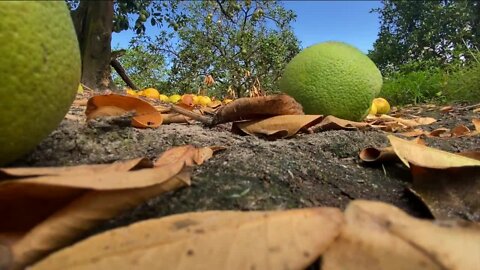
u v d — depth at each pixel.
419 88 0.76
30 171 0.09
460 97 0.63
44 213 0.09
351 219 0.08
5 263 0.07
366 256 0.07
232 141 0.17
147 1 0.92
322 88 0.22
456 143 0.20
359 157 0.16
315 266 0.08
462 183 0.12
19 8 0.10
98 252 0.07
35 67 0.10
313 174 0.13
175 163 0.09
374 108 0.42
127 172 0.09
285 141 0.17
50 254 0.07
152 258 0.07
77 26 0.61
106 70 0.62
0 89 0.10
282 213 0.08
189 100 0.50
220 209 0.10
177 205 0.10
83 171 0.09
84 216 0.08
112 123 0.15
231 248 0.07
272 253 0.07
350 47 0.24
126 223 0.09
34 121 0.11
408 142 0.13
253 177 0.12
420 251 0.08
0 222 0.08
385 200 0.12
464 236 0.08
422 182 0.12
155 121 0.17
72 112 0.23
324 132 0.20
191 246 0.07
